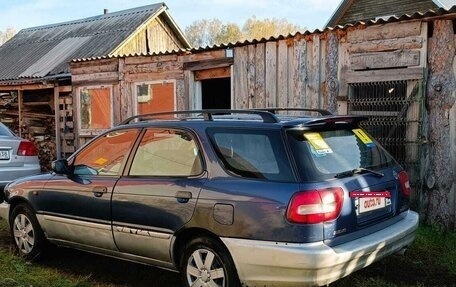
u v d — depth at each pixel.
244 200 3.56
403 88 6.66
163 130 4.32
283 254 3.36
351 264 3.51
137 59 10.14
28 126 13.52
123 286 4.52
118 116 10.56
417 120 6.46
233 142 3.84
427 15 6.29
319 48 7.54
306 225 3.35
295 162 3.51
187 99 9.41
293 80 7.86
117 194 4.35
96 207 4.52
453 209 6.33
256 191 3.54
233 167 3.76
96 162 4.76
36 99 13.99
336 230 3.47
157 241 4.09
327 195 3.43
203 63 9.11
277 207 3.42
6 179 7.01
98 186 4.53
